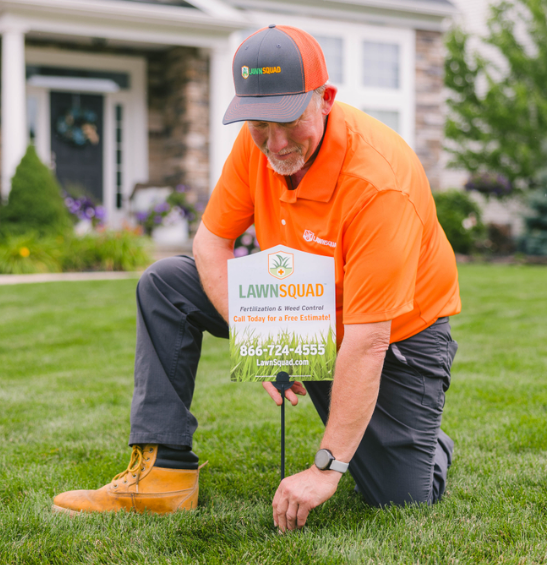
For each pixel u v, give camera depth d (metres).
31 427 2.72
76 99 11.35
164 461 1.86
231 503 1.95
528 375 3.54
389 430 1.83
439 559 1.56
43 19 9.52
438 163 13.16
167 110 11.50
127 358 4.08
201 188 10.95
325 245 1.76
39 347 4.37
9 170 9.52
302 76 1.57
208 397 3.22
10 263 8.53
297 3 11.77
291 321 1.73
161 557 1.59
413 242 1.66
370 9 12.30
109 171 11.62
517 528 1.72
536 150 15.91
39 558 1.60
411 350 1.82
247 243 6.85
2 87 9.64
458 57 16.62
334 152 1.67
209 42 10.45
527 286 7.43
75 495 1.89
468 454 2.35
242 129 1.95
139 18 9.86
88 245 9.22
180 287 1.92
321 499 1.65
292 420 2.83
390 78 12.73
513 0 16.70
